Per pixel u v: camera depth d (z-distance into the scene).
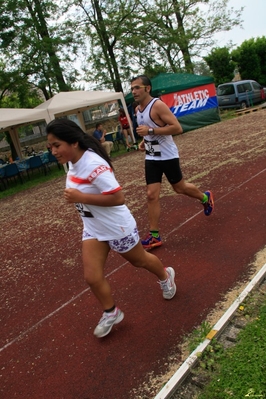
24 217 7.73
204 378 2.23
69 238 5.55
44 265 4.67
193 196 4.43
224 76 25.69
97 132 13.99
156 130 3.83
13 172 12.71
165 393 2.14
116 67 20.11
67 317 3.29
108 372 2.50
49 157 13.57
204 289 3.21
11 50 17.33
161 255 4.05
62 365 2.67
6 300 3.92
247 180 6.24
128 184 8.39
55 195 9.49
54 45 17.70
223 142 11.07
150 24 20.09
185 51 22.89
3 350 3.00
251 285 2.97
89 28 19.00
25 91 17.48
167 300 3.17
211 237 4.22
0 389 2.56
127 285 3.57
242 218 4.57
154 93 15.70
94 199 2.36
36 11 17.23
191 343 2.55
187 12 22.02
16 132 17.45
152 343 2.68
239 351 2.32
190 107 16.53
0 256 5.45
